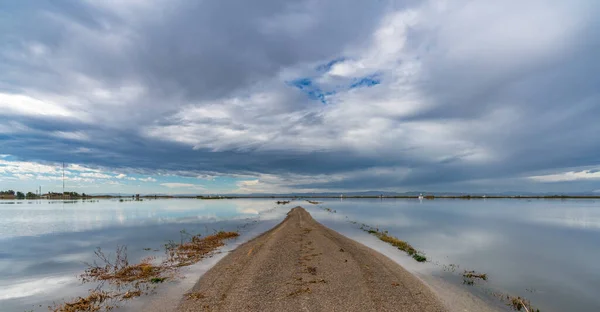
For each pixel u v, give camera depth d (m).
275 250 16.19
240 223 33.75
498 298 10.37
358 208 69.25
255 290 9.93
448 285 11.54
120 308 9.05
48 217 42.03
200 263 14.51
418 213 52.22
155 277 12.04
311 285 10.39
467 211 59.06
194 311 8.49
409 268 14.07
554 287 11.88
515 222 37.16
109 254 17.06
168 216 43.62
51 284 11.64
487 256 17.28
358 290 9.95
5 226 31.27
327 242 19.03
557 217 45.38
